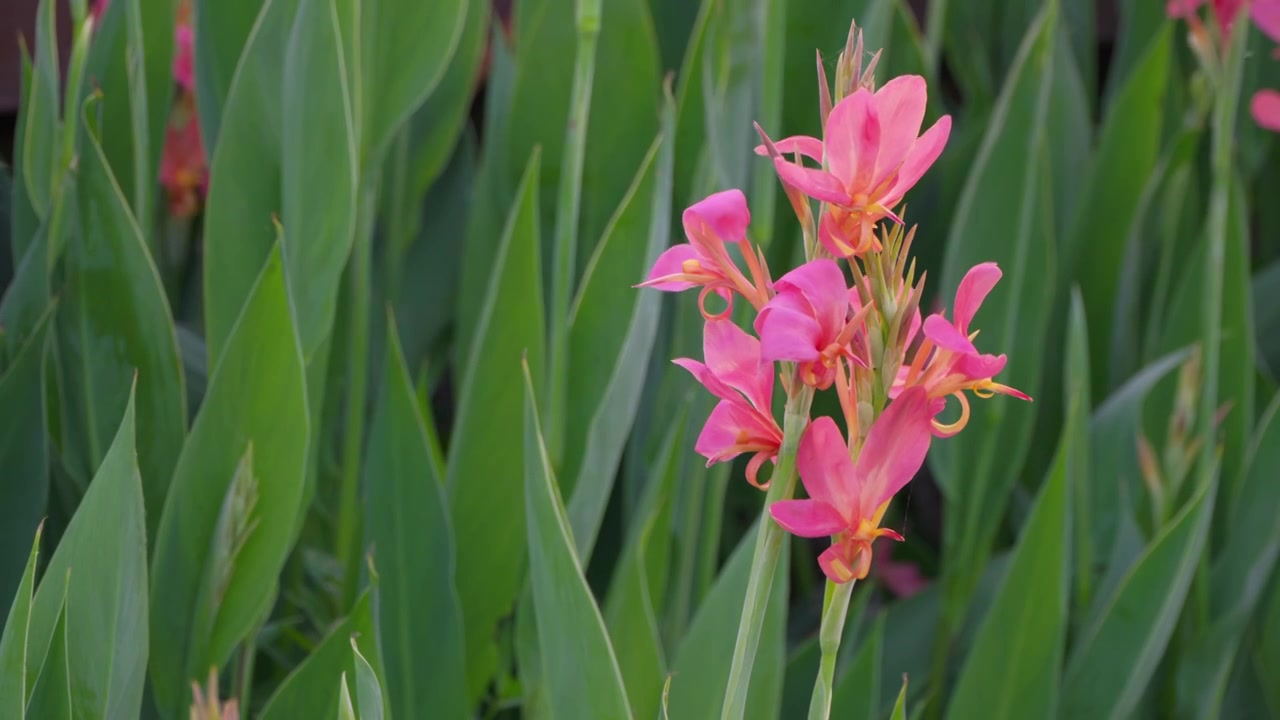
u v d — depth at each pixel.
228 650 1.93
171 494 1.89
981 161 2.66
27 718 1.67
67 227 2.09
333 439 2.91
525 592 2.23
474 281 2.93
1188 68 3.80
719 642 2.01
